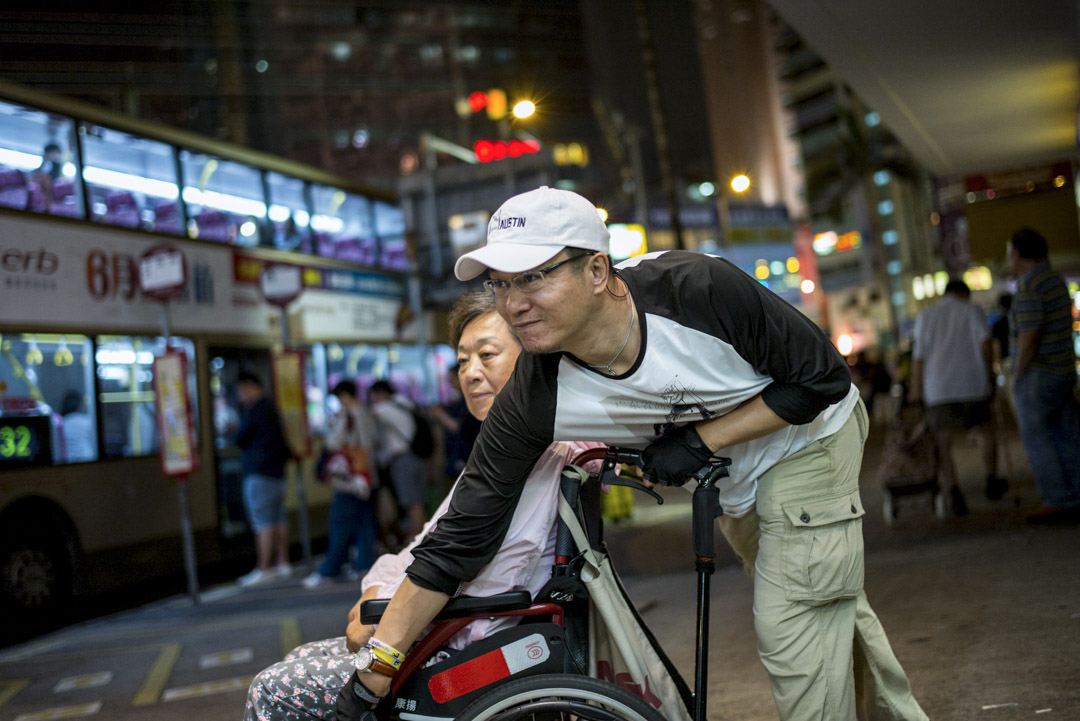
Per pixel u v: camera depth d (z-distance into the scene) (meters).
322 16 84.12
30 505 8.23
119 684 5.76
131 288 9.76
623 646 2.32
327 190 13.40
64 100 9.25
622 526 9.66
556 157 23.00
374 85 85.38
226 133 36.91
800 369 2.15
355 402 9.30
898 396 7.41
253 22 54.88
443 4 85.94
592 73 77.75
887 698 2.67
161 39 33.84
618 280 2.17
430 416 14.09
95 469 8.95
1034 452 6.18
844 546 2.39
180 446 8.46
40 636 8.09
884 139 46.62
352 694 2.28
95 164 9.56
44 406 8.57
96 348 9.23
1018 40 7.89
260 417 9.87
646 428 2.30
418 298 14.88
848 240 68.31
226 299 11.07
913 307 60.53
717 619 5.20
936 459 7.29
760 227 73.12
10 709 5.38
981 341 6.95
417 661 2.29
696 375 2.18
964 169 13.38
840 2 6.87
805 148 76.19
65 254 9.02
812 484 2.39
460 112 86.19
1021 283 6.12
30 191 8.78
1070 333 6.06
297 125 81.69
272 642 6.57
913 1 6.91
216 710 4.85
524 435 2.23
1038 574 4.78
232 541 10.73
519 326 2.10
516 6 84.38
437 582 2.24
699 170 63.75
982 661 3.64
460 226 20.59
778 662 2.41
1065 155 13.02
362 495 9.12
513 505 2.32
